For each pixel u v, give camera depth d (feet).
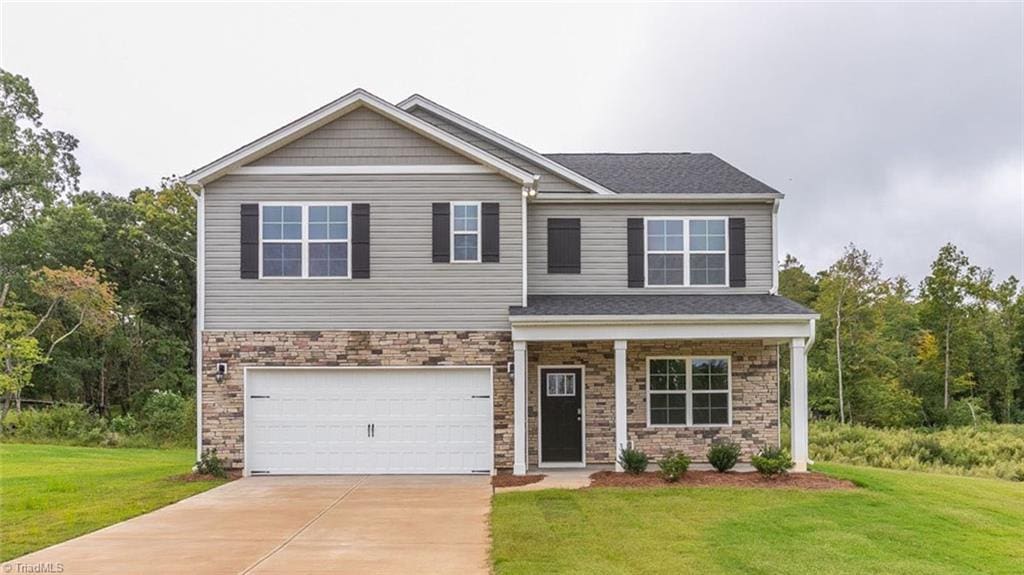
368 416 60.70
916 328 155.63
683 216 66.28
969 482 62.39
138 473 65.05
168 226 151.43
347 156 61.41
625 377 58.59
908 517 44.70
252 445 60.23
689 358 64.34
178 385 153.89
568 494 49.93
